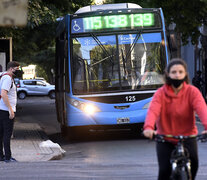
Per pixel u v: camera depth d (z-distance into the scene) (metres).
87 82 31.73
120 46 31.98
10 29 37.94
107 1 57.50
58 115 39.38
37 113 66.75
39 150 26.75
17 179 17.50
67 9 50.09
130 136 34.12
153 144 29.30
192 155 10.50
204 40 71.88
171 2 56.91
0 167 20.67
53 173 18.80
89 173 18.80
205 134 10.04
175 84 10.48
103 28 32.22
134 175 18.16
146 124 10.11
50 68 167.88
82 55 31.98
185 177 9.74
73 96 31.61
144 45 32.09
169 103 10.53
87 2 53.47
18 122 51.25
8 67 22.45
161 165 10.59
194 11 56.88
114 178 17.45
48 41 98.19
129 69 31.81
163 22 32.50
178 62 10.48
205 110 10.20
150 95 31.61
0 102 22.30
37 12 38.53
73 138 34.88
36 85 114.12
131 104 31.41
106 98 31.45
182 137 10.21
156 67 31.89
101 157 24.48
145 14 32.34
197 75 65.12
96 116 31.30
